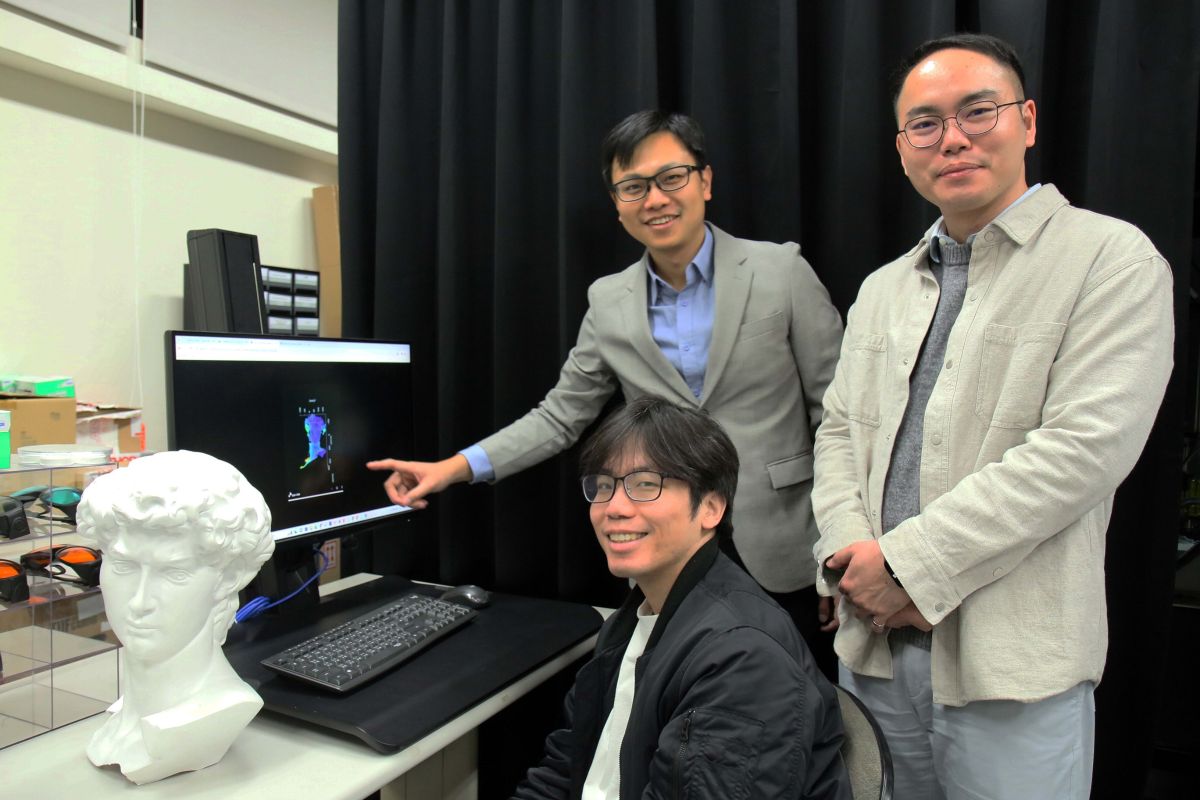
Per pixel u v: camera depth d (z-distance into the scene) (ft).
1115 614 4.25
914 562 3.10
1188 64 4.01
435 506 6.37
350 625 4.12
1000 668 3.04
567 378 5.20
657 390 4.69
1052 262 3.17
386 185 6.12
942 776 3.44
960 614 3.20
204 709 2.91
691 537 3.07
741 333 4.47
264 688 3.52
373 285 6.54
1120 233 3.10
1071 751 3.10
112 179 6.19
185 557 2.84
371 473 4.99
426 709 3.36
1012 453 3.03
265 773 2.98
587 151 5.45
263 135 7.11
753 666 2.57
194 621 2.92
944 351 3.49
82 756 3.11
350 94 6.31
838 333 4.55
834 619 4.70
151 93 6.07
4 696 3.63
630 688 3.29
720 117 5.13
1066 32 4.47
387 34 6.09
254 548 3.04
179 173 6.68
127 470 2.88
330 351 4.72
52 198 5.81
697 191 4.42
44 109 5.74
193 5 6.57
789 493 4.52
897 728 3.63
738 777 2.42
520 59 5.65
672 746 2.54
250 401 4.22
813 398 4.58
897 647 3.59
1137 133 4.14
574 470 5.53
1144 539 4.17
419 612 4.41
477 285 6.17
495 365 5.79
